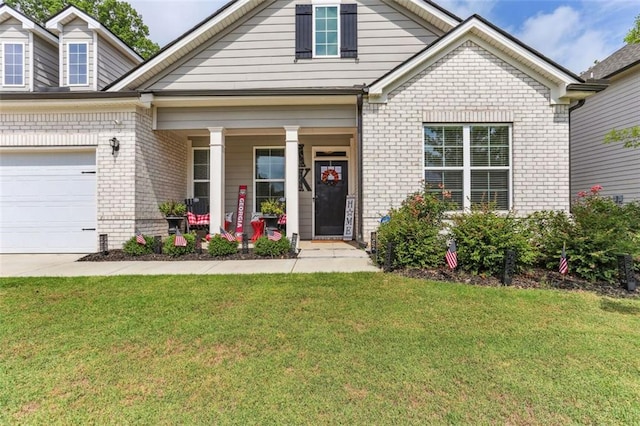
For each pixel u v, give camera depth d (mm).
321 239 9898
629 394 2283
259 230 9250
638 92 10188
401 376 2500
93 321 3490
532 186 7203
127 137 7500
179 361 2725
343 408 2150
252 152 10125
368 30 8570
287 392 2314
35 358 2771
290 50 8641
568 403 2199
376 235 6582
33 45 8742
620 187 10789
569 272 5184
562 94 7027
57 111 7520
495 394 2291
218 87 8633
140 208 7668
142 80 8523
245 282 4809
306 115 7887
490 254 5039
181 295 4277
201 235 9430
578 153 12633
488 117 7227
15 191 7707
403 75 7285
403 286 4598
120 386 2395
